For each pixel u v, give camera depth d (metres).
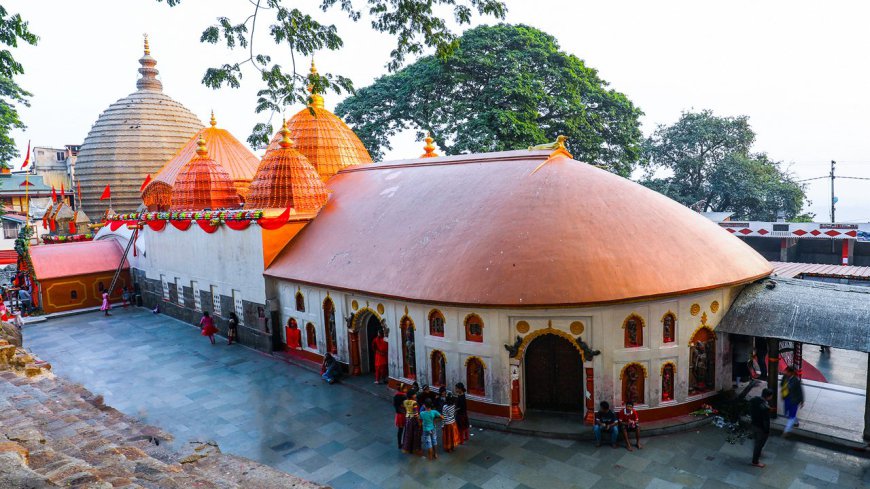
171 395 18.47
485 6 13.38
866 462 12.84
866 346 13.16
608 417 13.88
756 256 18.08
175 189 28.42
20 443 6.05
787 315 14.90
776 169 54.12
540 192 17.28
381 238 19.41
